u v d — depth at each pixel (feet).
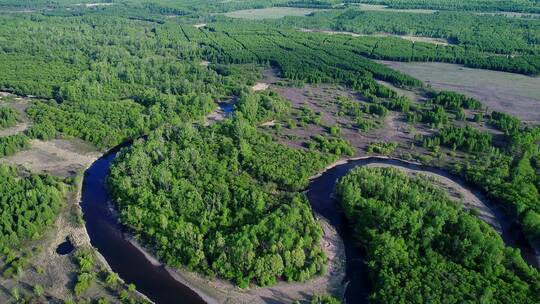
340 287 522.06
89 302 487.61
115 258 560.20
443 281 486.79
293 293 508.53
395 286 483.10
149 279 529.86
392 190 627.46
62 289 505.25
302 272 518.37
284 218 575.38
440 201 627.87
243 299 500.74
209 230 577.02
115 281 515.91
